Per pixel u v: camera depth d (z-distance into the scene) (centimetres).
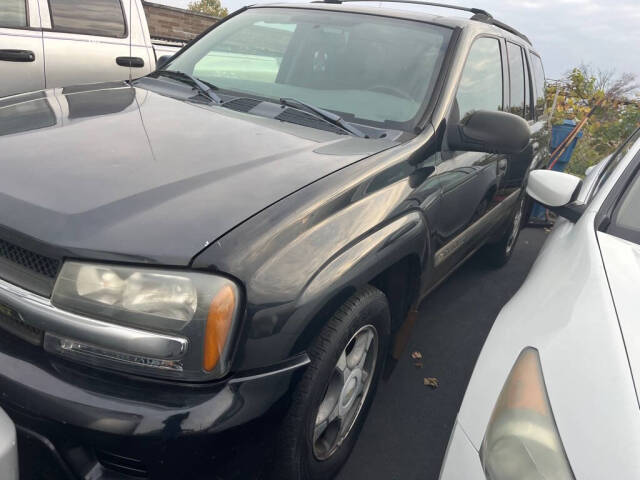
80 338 146
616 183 225
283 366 159
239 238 153
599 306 153
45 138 193
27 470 156
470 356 331
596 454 115
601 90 902
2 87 488
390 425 263
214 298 144
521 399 132
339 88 269
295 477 181
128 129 209
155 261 144
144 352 144
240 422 147
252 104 257
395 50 278
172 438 140
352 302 191
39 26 504
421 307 379
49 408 142
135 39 583
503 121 251
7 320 158
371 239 191
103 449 144
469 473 128
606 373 130
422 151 239
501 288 430
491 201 336
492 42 339
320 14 308
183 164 183
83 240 146
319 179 187
